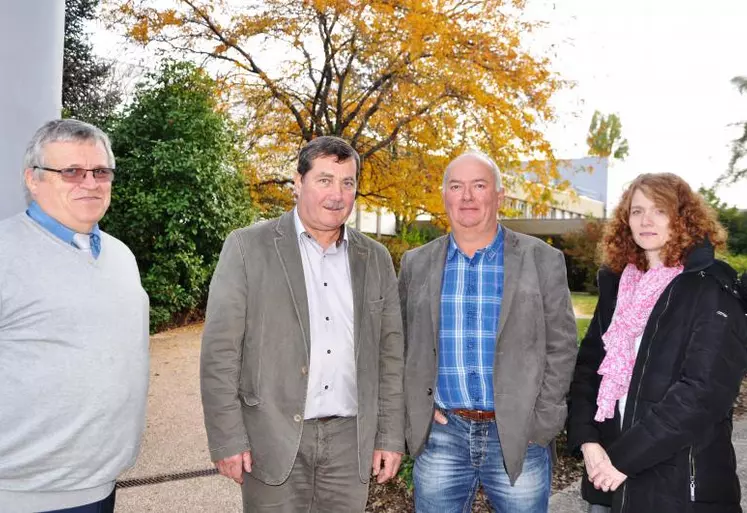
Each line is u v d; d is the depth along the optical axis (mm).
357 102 10508
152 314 9695
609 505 2316
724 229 2223
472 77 9297
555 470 4227
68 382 1850
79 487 1910
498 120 9617
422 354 2672
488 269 2664
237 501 3855
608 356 2293
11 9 2514
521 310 2549
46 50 2662
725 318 2031
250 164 11203
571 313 2615
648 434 2027
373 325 2574
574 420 2395
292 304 2404
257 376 2365
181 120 10211
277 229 2496
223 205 10719
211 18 9648
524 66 9156
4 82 2508
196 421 5520
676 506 2031
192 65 10508
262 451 2352
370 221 23312
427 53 9258
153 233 10070
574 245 21750
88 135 2016
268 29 9609
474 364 2596
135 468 4418
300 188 2475
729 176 13094
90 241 2059
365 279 2580
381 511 3537
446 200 2711
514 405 2488
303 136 10195
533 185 10164
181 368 7508
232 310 2332
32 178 1976
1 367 1795
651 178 2271
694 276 2123
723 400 1990
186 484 4109
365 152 10102
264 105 10461
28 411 1800
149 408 5879
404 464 3836
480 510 3602
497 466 2602
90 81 13164
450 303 2656
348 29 9703
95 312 1933
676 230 2170
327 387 2453
